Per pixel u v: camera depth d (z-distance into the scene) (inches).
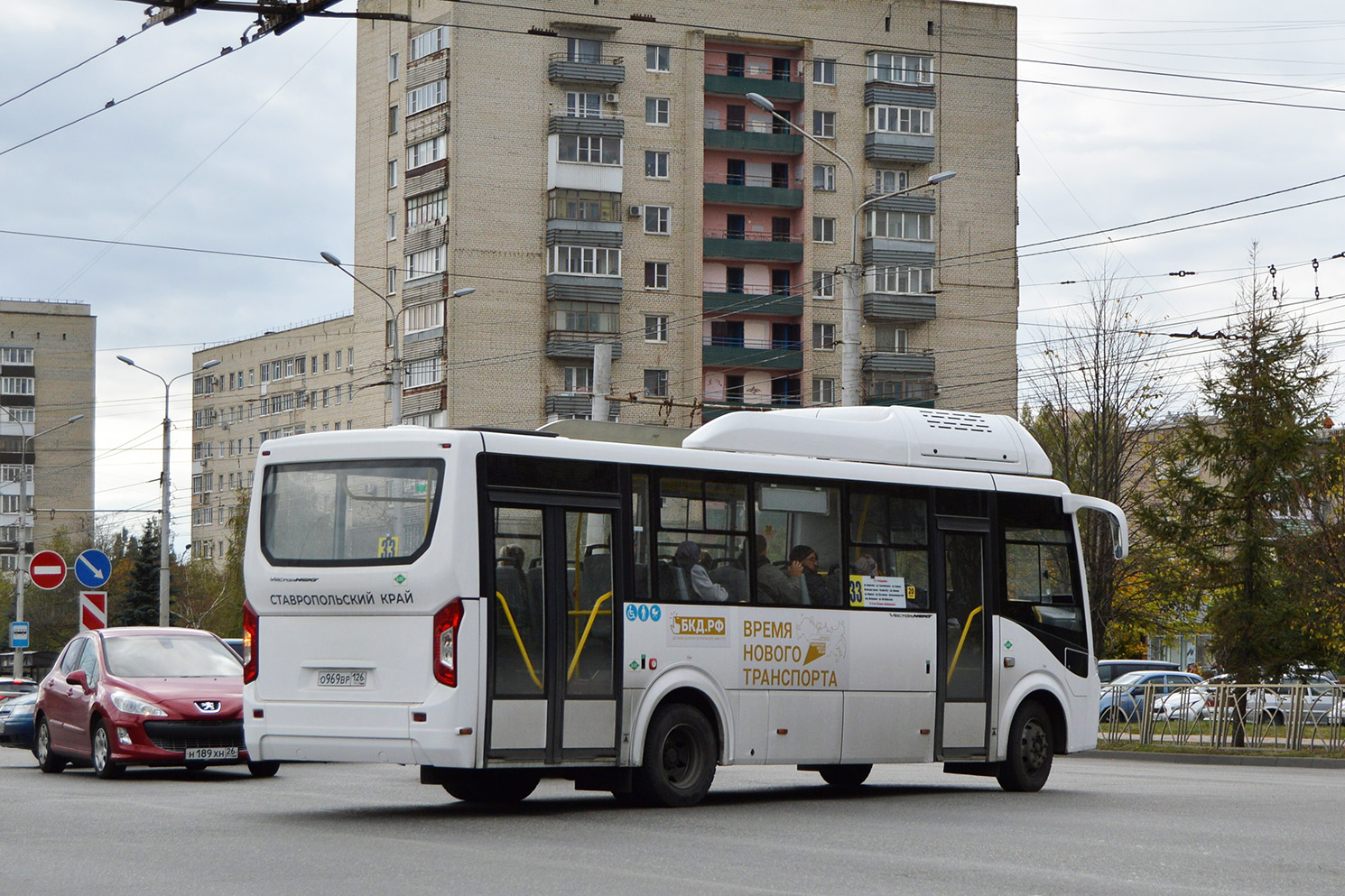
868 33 3034.0
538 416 2834.6
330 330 4402.1
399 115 2970.0
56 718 820.0
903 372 2979.8
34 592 3846.0
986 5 3090.6
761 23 2972.4
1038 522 710.5
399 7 2967.5
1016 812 576.1
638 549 578.9
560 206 2837.1
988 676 679.7
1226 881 389.1
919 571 662.5
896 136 3011.8
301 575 549.3
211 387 4847.4
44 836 475.2
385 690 534.3
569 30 2869.1
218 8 676.1
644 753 573.6
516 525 546.3
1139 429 1850.4
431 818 533.6
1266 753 1107.3
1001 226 3068.4
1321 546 1311.5
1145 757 1147.3
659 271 2908.5
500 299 2824.8
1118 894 363.3
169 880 378.9
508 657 538.0
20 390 4714.6
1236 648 1250.6
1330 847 465.1
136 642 820.0
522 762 538.0
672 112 2923.2
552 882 373.4
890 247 2992.1
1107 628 1770.4
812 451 644.7
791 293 3004.4
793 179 3029.0
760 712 604.7
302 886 367.6
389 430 551.2
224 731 753.6
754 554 610.9
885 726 642.2
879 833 494.3
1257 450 1238.3
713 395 2938.0
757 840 470.0
